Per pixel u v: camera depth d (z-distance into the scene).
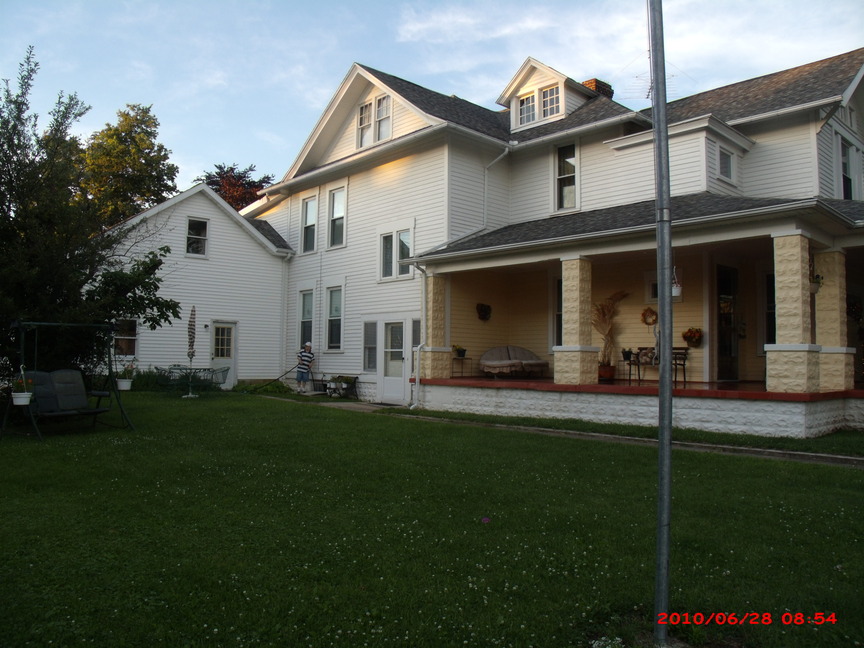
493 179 18.66
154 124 34.50
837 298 12.16
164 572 4.93
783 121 15.28
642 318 15.48
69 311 11.52
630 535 5.86
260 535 5.83
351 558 5.29
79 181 13.16
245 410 14.81
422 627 4.09
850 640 3.94
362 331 19.89
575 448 10.23
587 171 17.25
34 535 5.69
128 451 9.63
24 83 12.02
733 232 11.55
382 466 8.80
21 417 12.13
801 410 10.59
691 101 18.50
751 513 6.52
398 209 18.92
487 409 15.05
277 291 23.08
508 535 5.84
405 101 18.28
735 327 15.24
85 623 4.10
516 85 19.53
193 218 21.30
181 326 20.84
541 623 4.15
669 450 3.94
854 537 5.78
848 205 13.81
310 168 22.34
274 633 4.02
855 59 15.74
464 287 17.42
